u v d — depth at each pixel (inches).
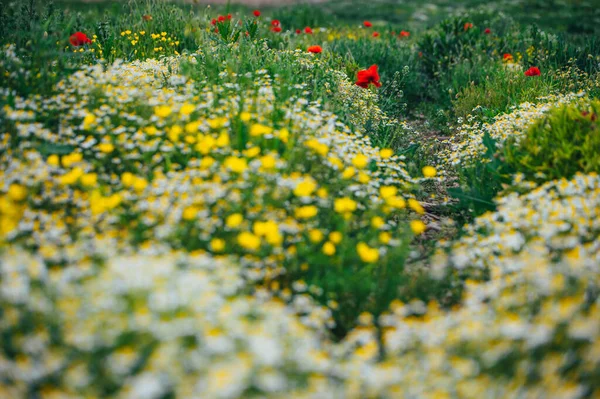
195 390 62.9
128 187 118.4
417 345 80.1
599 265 92.0
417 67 309.1
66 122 138.8
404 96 291.4
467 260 107.4
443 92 285.0
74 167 120.6
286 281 103.7
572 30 535.5
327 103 167.2
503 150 150.6
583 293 83.2
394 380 69.1
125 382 63.9
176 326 69.5
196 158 130.4
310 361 69.2
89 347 65.5
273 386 62.9
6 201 99.7
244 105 149.7
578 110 154.6
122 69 175.9
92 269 80.4
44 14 194.2
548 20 587.5
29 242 95.0
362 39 351.6
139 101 145.9
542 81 252.1
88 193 113.2
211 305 76.1
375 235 115.6
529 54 310.2
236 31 255.0
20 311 70.7
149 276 76.0
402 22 660.7
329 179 129.8
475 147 172.4
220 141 122.6
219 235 106.3
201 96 159.3
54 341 68.8
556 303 80.8
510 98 234.5
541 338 70.8
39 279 77.2
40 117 139.7
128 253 93.5
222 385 60.9
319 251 109.5
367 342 83.6
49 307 70.9
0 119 130.0
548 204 111.6
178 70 187.8
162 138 137.8
